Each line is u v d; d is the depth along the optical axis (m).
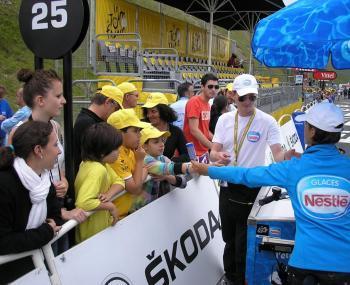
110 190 2.67
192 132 4.75
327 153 2.42
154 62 12.15
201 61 18.92
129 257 2.71
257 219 3.04
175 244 3.27
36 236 1.98
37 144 1.96
